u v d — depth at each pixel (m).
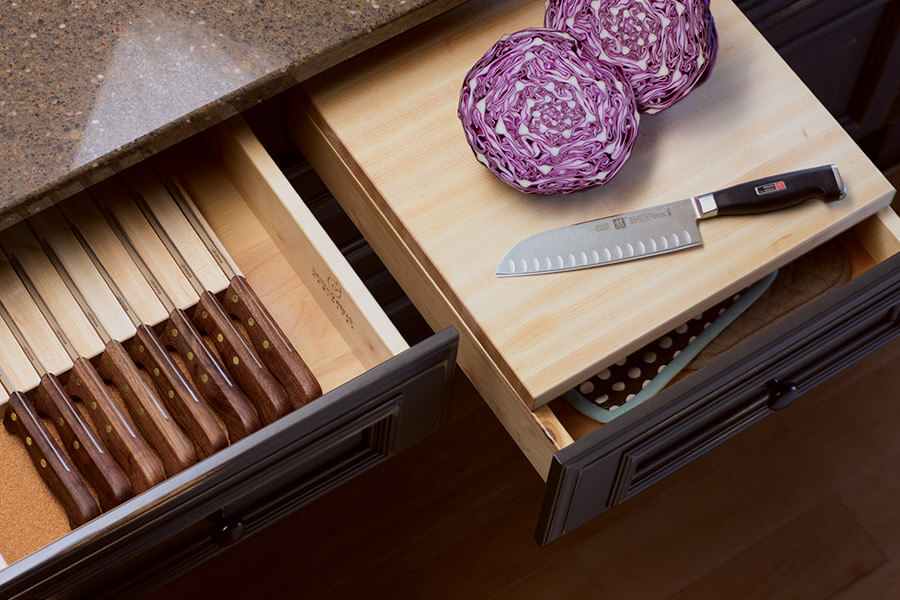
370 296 0.94
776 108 1.02
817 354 1.03
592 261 0.94
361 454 1.01
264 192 1.00
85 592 0.91
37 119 0.89
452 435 1.55
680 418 0.94
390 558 1.47
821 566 1.49
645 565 1.48
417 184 0.97
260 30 0.94
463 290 0.93
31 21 0.93
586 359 0.91
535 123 0.92
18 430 0.93
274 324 0.96
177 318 0.96
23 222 1.01
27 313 0.97
